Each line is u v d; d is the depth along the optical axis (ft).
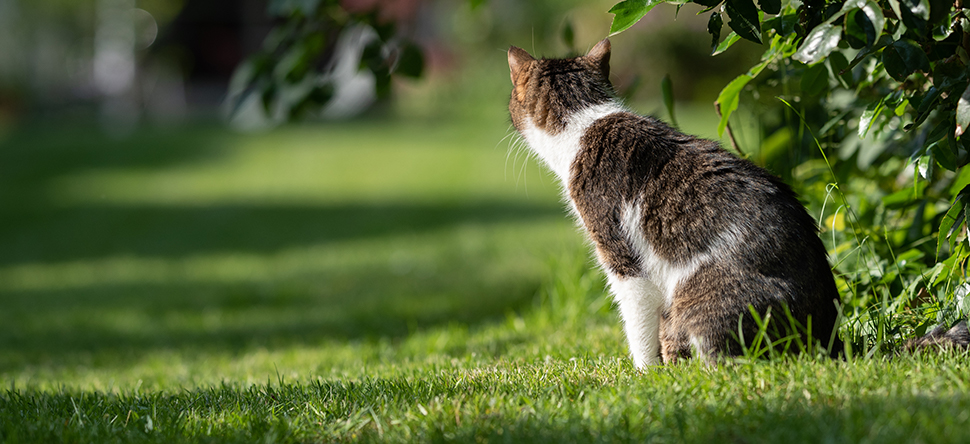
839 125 13.52
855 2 8.23
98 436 8.68
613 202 10.48
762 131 15.74
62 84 99.09
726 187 9.90
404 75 17.37
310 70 17.11
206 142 69.77
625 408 7.86
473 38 80.18
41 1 92.58
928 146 9.53
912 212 12.91
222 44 95.55
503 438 7.45
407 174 56.34
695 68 61.26
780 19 9.52
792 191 10.30
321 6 16.52
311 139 71.61
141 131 77.46
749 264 9.52
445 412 8.42
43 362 21.44
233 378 15.76
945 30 8.95
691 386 8.38
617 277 10.49
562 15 68.69
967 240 10.03
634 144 10.57
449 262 33.04
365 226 42.32
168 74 95.61
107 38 95.61
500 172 55.01
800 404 7.57
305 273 33.01
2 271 36.47
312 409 9.46
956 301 9.84
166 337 24.27
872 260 12.30
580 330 16.31
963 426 6.52
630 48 62.28
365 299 28.25
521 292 26.66
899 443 6.42
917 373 8.29
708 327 9.53
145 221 45.73
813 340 9.49
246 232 42.32
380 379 11.17
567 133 11.36
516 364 11.97
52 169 60.13
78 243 41.68
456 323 23.00
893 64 8.78
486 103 78.23
